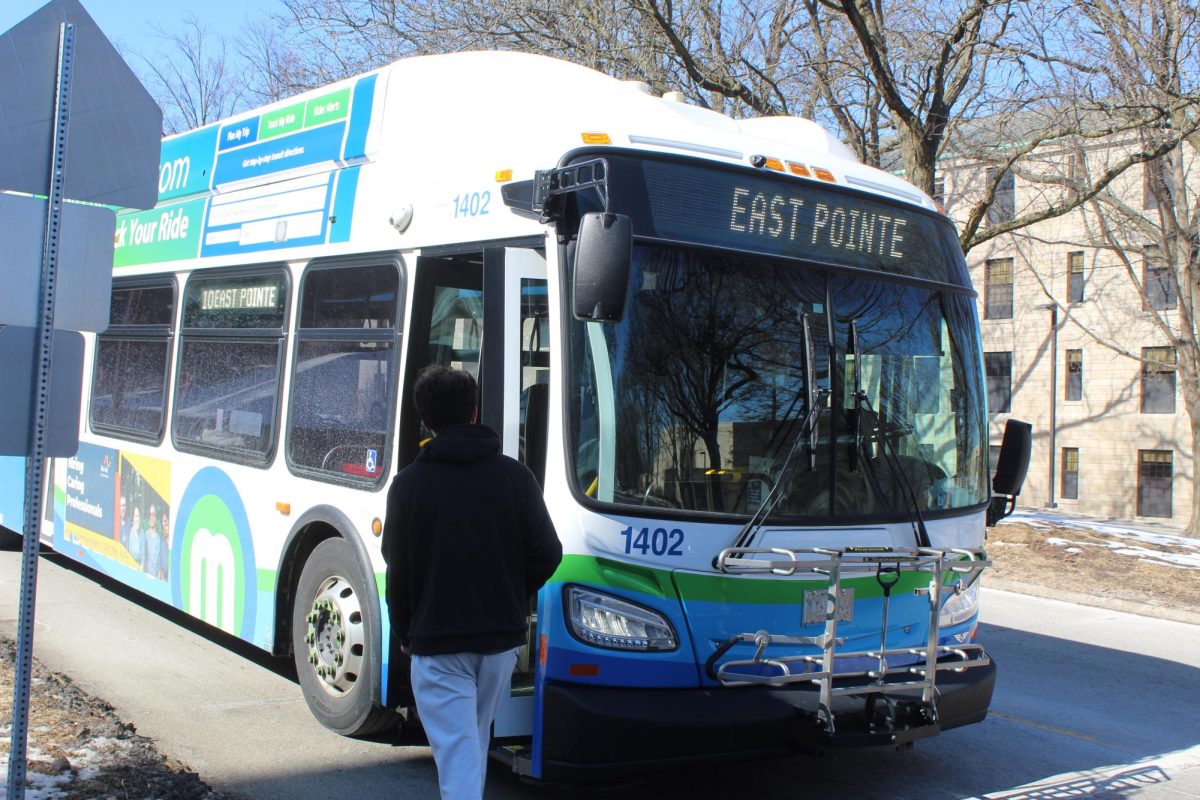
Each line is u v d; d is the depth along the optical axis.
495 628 3.97
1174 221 23.97
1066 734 7.00
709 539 4.95
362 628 5.92
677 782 5.79
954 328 6.02
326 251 6.64
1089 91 15.24
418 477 3.99
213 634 8.44
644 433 4.92
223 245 7.78
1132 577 12.99
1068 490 40.75
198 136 8.40
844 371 5.45
